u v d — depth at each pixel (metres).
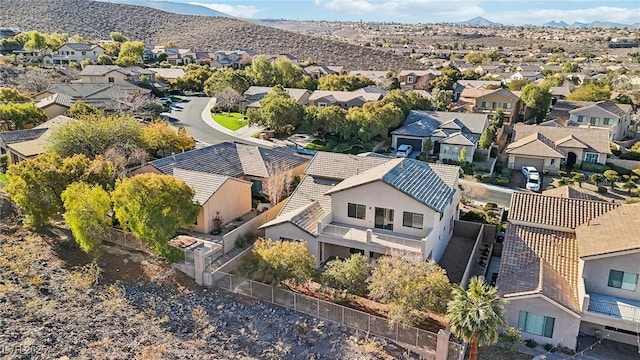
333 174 38.56
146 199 30.56
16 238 34.69
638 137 82.75
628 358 24.62
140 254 33.28
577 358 24.55
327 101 89.00
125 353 24.19
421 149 68.75
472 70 145.75
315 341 25.89
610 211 30.08
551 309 24.88
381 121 68.62
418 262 27.52
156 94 99.94
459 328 22.05
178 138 53.19
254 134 73.12
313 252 32.72
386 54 190.38
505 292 26.08
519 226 31.12
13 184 33.75
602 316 24.31
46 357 23.27
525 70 145.38
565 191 37.88
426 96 90.94
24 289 28.80
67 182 34.75
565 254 28.77
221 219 38.38
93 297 28.88
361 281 27.86
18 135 52.25
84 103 67.00
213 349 25.19
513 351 25.02
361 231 32.66
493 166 61.72
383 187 32.09
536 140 62.41
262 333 26.58
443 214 34.12
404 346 25.06
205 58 156.38
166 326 26.88
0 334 24.45
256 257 29.27
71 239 34.75
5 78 95.56
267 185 43.72
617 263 25.31
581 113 78.81
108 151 43.53
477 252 35.16
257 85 110.19
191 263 31.17
